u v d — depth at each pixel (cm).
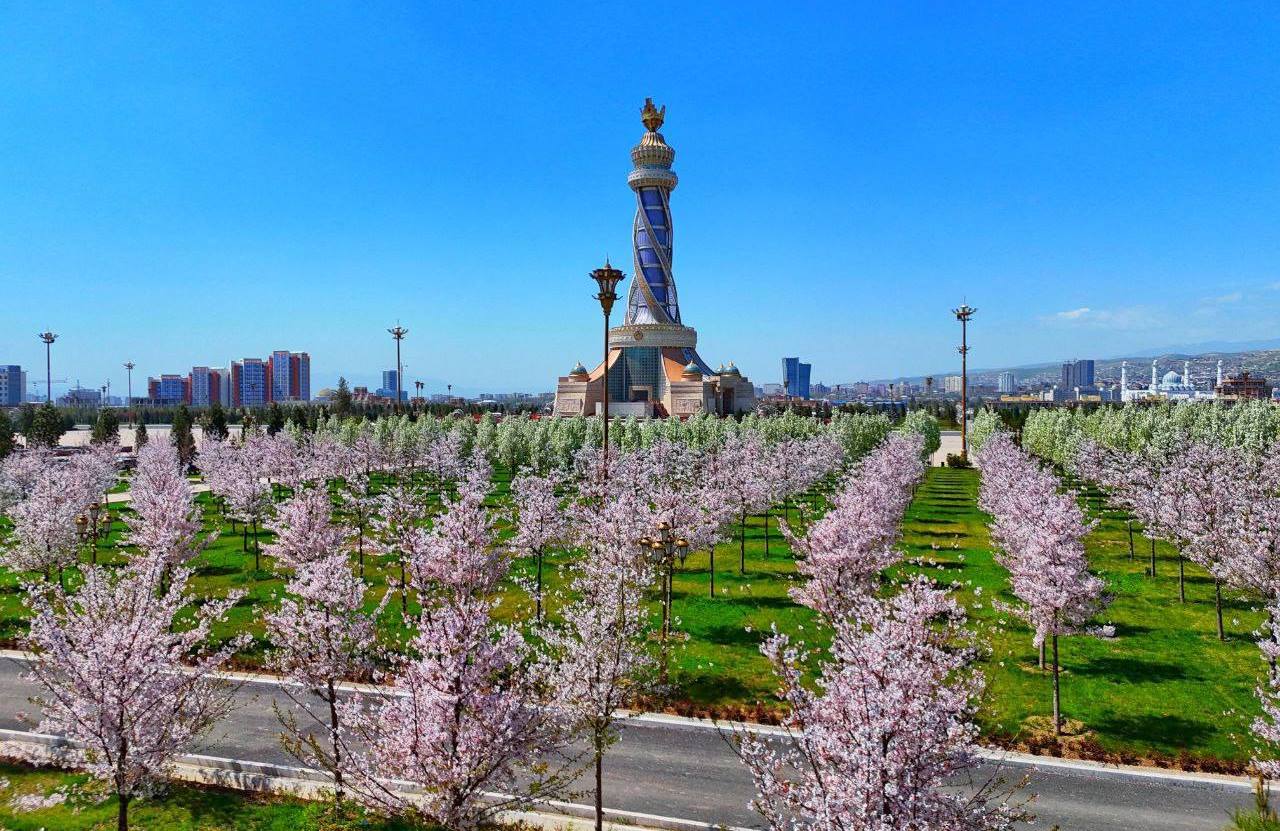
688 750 2545
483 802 2172
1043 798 2220
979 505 6278
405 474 7550
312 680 2242
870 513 3356
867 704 1409
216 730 2638
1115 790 2267
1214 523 3578
